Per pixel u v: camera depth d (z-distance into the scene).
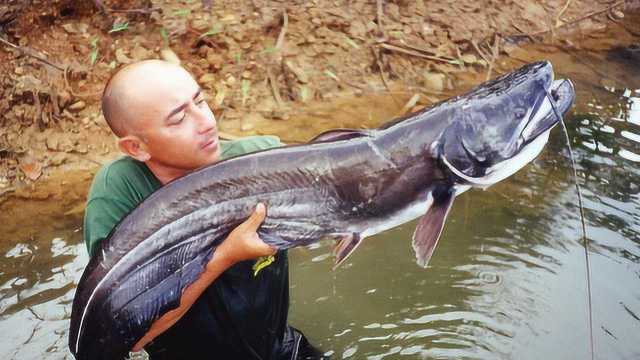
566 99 1.38
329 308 2.04
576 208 2.38
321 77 3.15
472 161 1.34
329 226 1.39
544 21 3.78
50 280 2.14
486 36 3.56
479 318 1.99
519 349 1.89
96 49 3.04
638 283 2.08
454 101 1.37
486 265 2.17
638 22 3.91
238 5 3.35
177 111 1.37
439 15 3.57
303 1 3.44
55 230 2.35
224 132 2.84
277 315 1.64
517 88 1.35
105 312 1.37
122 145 1.41
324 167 1.36
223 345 1.59
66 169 2.67
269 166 1.37
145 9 3.22
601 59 3.50
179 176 1.42
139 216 1.36
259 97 3.03
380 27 3.40
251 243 1.33
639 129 2.84
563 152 2.68
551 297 2.05
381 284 2.13
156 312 1.35
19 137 2.75
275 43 3.23
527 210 2.38
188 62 3.10
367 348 1.91
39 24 3.07
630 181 2.51
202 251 1.36
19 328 1.97
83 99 2.89
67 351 1.90
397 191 1.37
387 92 3.14
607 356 1.85
